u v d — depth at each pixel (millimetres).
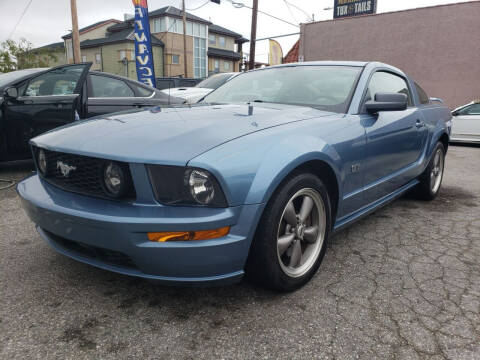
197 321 1827
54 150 1982
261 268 1900
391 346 1669
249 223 1730
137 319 1836
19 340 1664
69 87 4859
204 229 1627
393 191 3244
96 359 1559
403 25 16562
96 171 1832
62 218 1792
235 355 1598
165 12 37625
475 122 9320
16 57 22594
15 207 3547
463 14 15234
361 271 2387
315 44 18781
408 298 2068
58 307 1923
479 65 15195
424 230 3166
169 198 1679
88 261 1876
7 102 4504
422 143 3568
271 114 2285
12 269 2314
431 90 16328
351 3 20656
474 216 3572
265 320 1842
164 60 38844
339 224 2482
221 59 45875
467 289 2178
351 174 2410
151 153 1689
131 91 5688
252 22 16031
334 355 1607
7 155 4641
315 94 2783
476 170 6105
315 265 2215
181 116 2209
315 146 2051
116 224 1635
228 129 1926
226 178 1658
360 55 17750
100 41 39062
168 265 1663
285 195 1886
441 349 1654
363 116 2629
